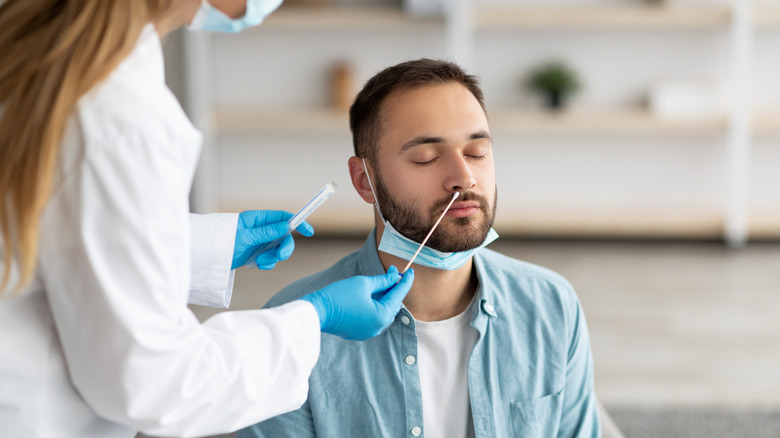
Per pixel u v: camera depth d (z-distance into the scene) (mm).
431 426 1161
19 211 779
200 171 4477
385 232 1157
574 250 4387
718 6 4512
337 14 4355
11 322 858
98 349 819
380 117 1129
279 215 1255
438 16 4324
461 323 1175
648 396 2590
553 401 1203
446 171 1089
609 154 4664
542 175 4703
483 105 1158
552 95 4449
